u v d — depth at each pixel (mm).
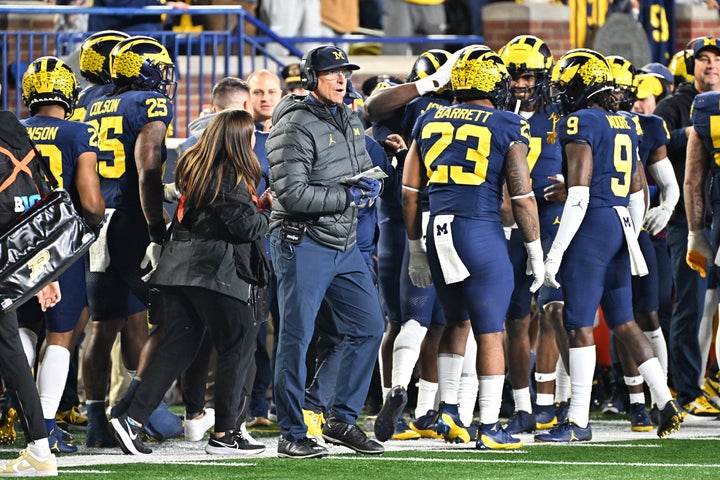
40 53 43344
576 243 25859
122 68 25422
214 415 25156
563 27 47500
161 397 24109
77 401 29641
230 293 23375
